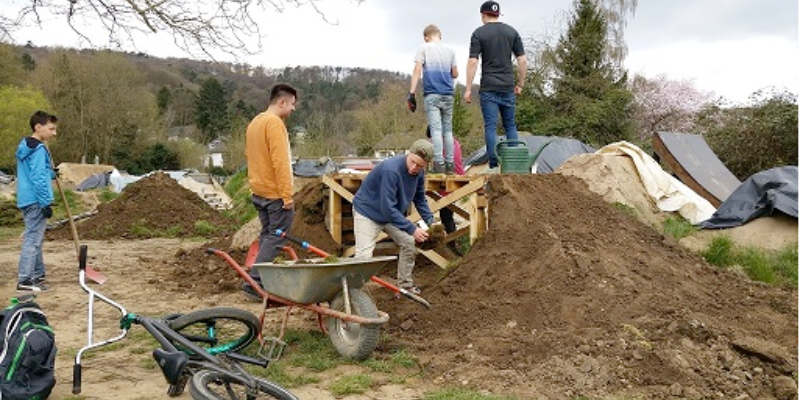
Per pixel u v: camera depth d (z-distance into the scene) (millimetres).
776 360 4625
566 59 30688
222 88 66312
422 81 7984
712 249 8531
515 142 7762
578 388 4289
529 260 6113
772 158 20156
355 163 26422
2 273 9305
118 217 15281
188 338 4512
